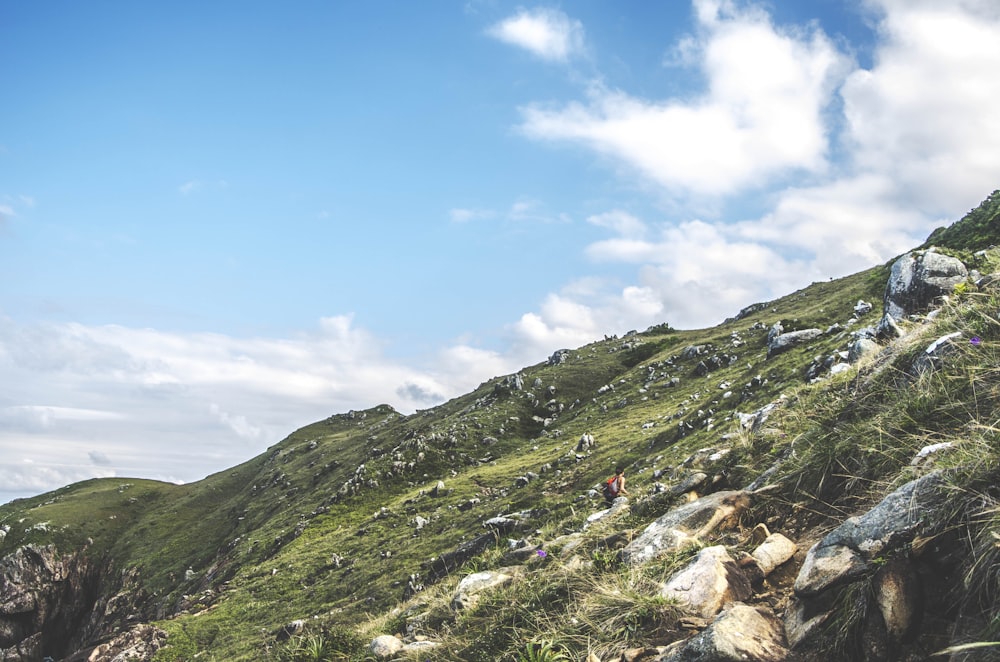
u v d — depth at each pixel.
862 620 4.31
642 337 100.56
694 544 6.83
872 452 6.41
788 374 30.56
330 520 59.91
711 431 29.02
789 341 38.41
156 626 42.62
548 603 7.28
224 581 58.91
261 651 30.45
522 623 7.18
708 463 10.41
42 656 85.75
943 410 6.12
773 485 7.36
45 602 88.81
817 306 60.03
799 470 7.21
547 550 9.92
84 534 98.00
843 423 7.43
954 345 6.72
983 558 3.87
